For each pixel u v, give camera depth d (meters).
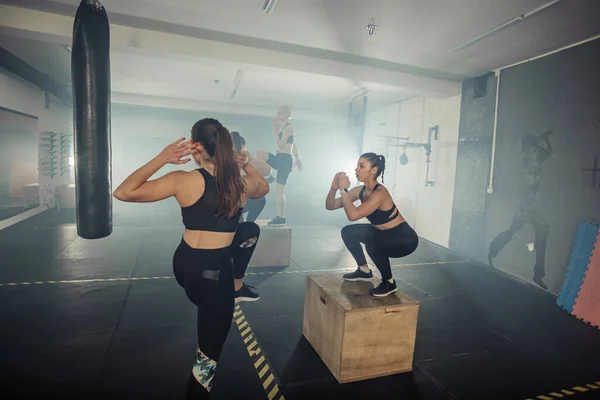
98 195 2.83
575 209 4.22
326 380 2.38
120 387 2.20
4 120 6.56
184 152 1.65
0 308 3.26
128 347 2.67
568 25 3.86
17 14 4.14
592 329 3.37
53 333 2.83
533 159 4.82
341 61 5.60
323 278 2.85
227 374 2.40
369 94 8.38
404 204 8.27
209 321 1.70
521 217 5.00
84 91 2.75
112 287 3.91
